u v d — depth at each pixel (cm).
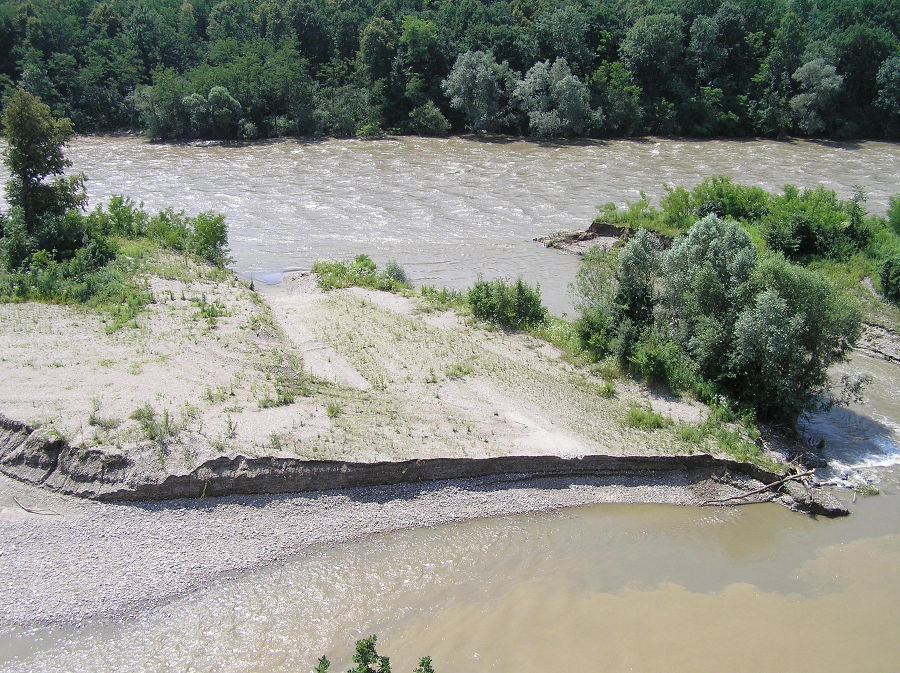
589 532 1670
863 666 1323
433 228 4384
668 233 3928
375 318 2733
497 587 1488
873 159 6450
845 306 2092
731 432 2022
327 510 1648
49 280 2633
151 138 7138
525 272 3647
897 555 1638
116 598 1389
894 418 2259
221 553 1514
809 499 1789
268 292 3228
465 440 1866
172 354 2181
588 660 1312
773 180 5553
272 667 1270
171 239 3384
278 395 1991
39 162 3023
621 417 2073
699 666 1309
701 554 1620
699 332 2270
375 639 1150
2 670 1238
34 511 1581
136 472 1631
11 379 1934
